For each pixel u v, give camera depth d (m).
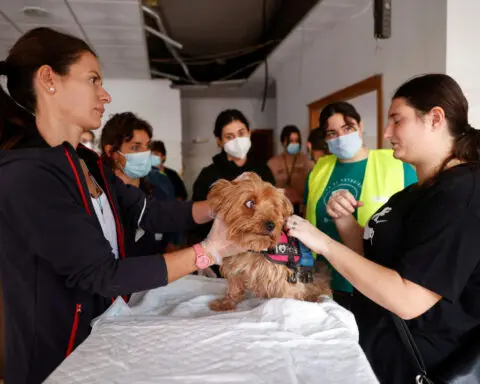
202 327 1.21
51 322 1.16
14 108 1.23
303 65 6.35
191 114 9.43
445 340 1.30
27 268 1.14
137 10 4.39
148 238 2.17
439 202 1.22
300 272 1.58
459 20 3.05
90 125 1.29
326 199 2.46
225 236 1.31
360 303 1.69
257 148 9.61
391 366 1.42
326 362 1.01
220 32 6.89
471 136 1.33
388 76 3.88
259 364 0.99
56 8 4.31
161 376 0.94
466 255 1.16
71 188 1.14
